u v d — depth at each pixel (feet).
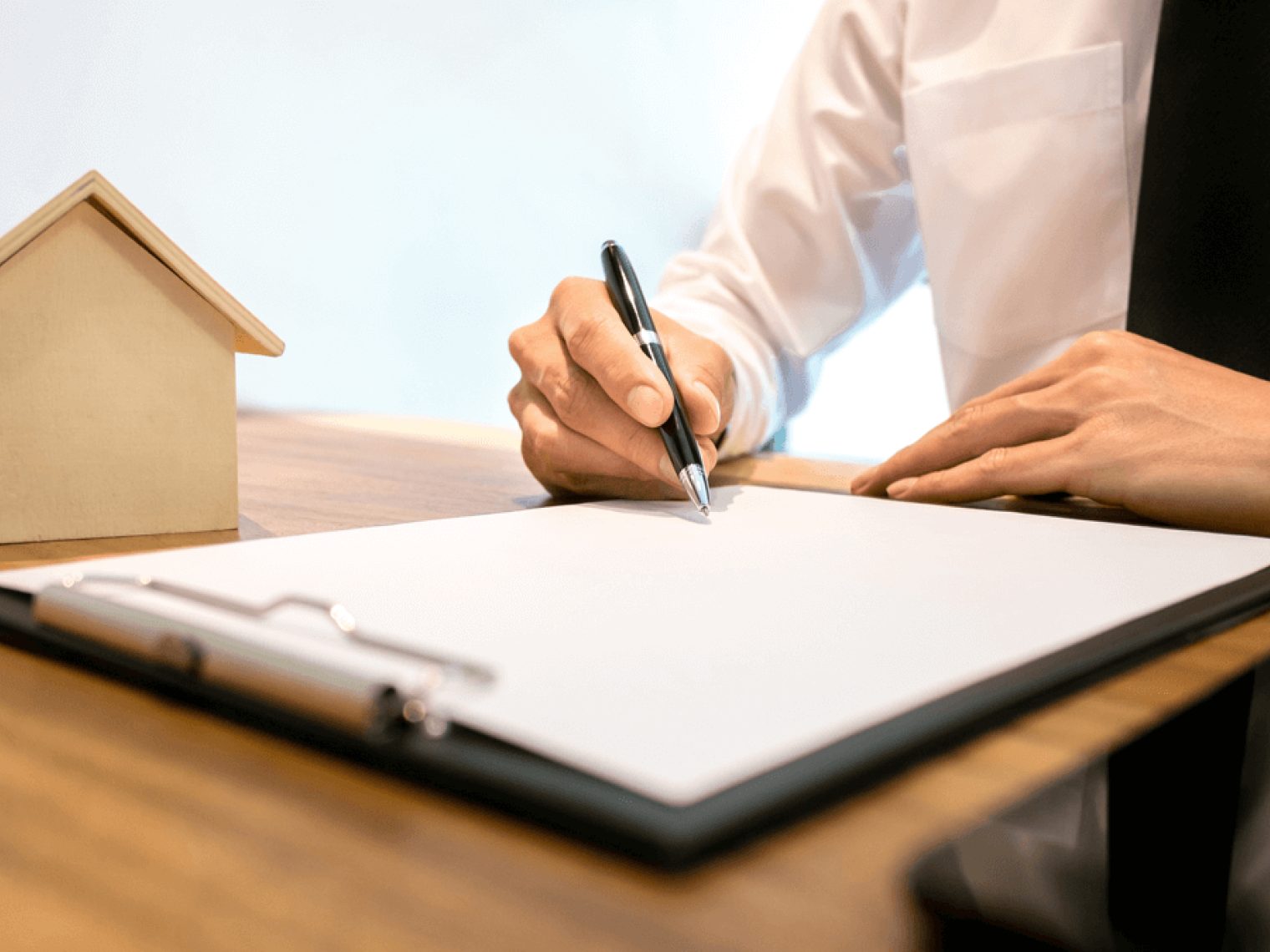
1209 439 1.74
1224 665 0.96
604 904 0.53
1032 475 1.84
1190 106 2.42
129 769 0.69
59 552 1.45
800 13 7.48
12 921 0.52
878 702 0.74
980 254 3.31
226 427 1.64
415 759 0.66
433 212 5.43
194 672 0.81
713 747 0.65
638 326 1.93
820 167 3.40
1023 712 0.80
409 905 0.53
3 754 0.71
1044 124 3.18
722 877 0.56
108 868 0.57
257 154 4.68
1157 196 2.48
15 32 3.93
